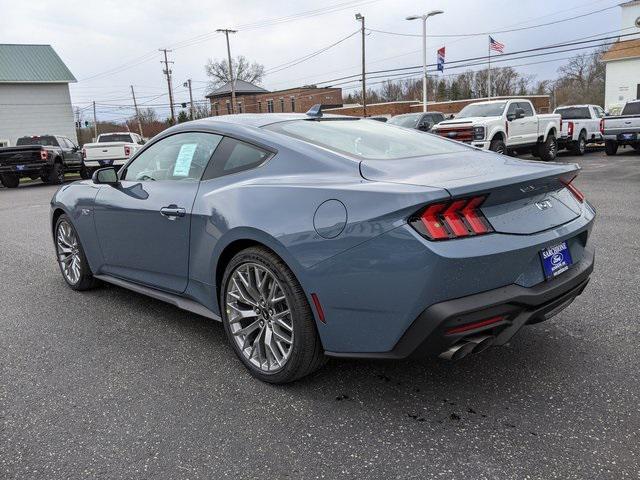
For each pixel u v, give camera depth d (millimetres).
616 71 40562
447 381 2988
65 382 3119
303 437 2504
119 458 2381
